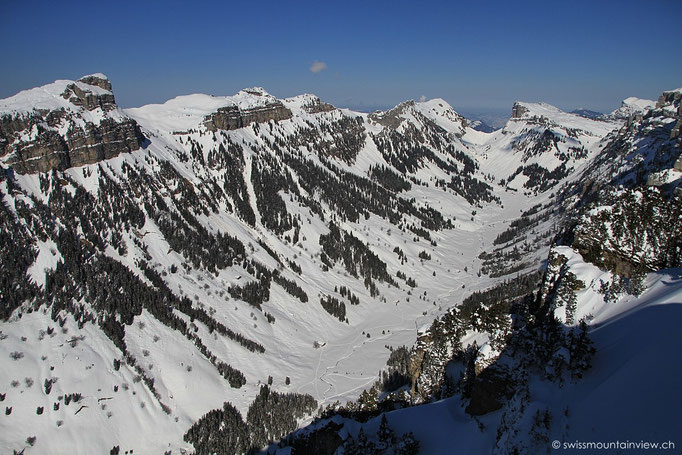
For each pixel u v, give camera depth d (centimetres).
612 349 5506
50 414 12131
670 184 10856
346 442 6694
